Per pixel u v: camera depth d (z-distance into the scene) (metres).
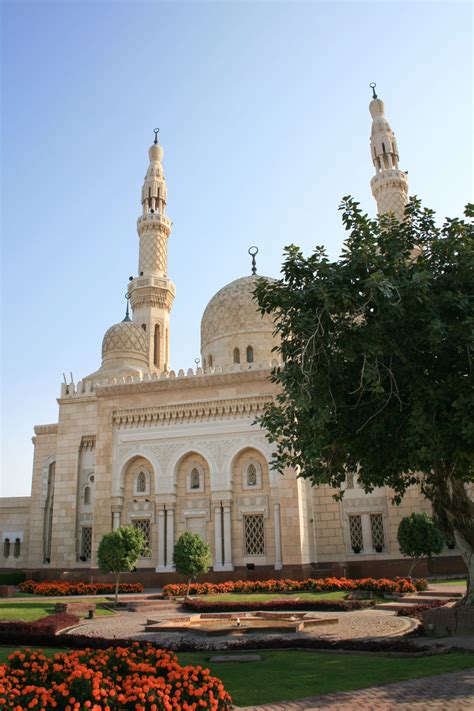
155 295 56.94
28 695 8.13
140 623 22.14
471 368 15.38
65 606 24.05
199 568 29.75
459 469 17.53
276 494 35.69
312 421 15.11
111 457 39.09
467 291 15.94
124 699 8.15
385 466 18.14
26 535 53.03
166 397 39.19
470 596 17.27
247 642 15.56
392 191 51.47
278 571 33.81
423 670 11.71
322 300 15.17
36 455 50.59
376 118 55.09
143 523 38.09
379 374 15.34
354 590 28.28
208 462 37.34
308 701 9.70
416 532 30.34
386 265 15.82
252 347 45.62
